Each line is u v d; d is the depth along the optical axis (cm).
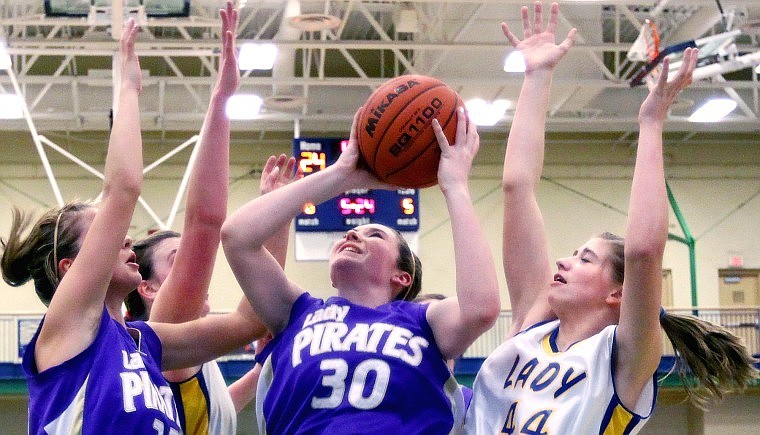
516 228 329
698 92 1678
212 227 319
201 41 1245
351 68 1717
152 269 362
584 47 1339
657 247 273
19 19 1104
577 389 281
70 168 1745
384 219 1320
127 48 298
